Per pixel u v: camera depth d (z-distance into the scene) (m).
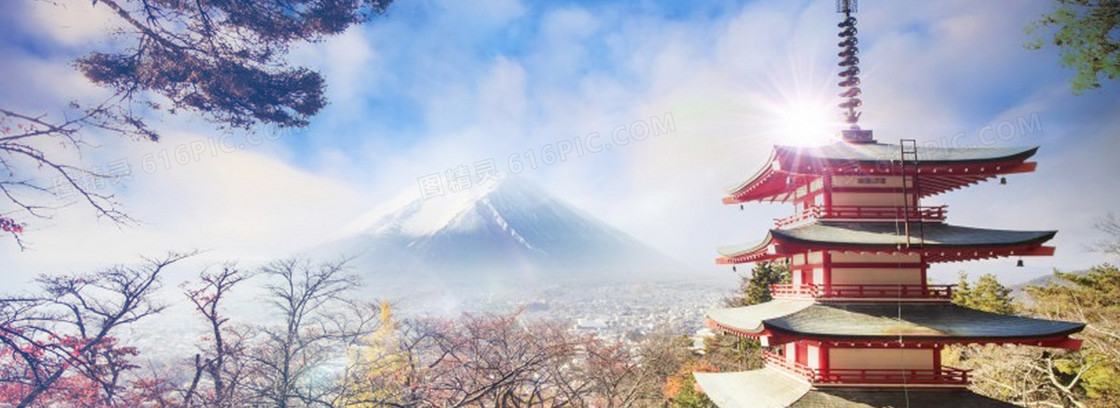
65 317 21.17
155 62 19.39
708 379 25.91
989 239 19.17
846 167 20.19
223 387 22.91
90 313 23.36
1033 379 31.56
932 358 19.22
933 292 19.92
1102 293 37.59
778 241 18.80
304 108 22.64
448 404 26.61
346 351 28.69
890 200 21.14
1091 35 14.79
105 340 22.00
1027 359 31.52
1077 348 17.55
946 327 18.38
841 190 21.12
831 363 19.33
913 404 18.42
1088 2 14.91
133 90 18.94
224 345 26.05
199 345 27.77
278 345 25.92
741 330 20.17
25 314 17.44
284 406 20.84
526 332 39.53
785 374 21.95
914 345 18.28
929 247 18.66
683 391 39.03
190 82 20.22
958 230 20.39
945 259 20.08
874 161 19.78
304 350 25.70
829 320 18.98
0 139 15.00
